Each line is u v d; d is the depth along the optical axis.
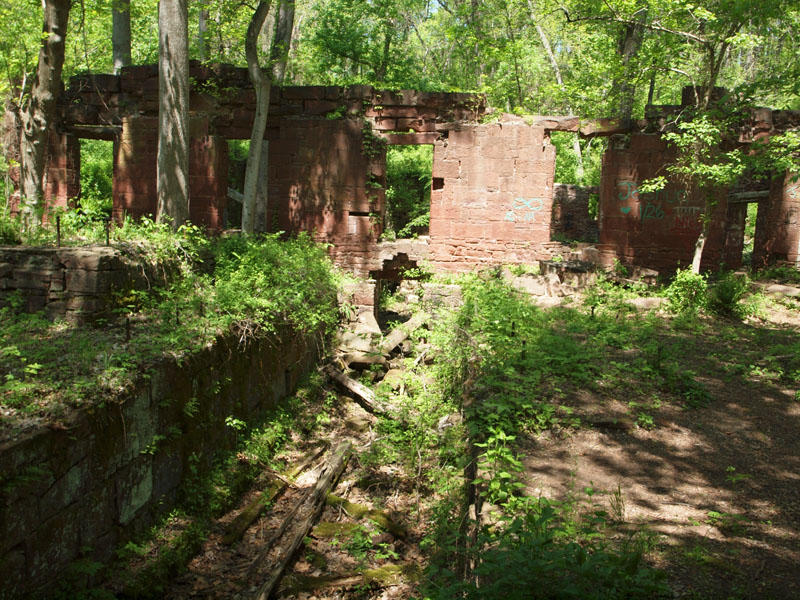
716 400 7.75
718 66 13.72
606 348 9.71
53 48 10.75
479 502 5.36
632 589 3.63
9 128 15.89
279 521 7.36
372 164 15.66
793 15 15.15
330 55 22.23
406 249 15.94
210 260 11.00
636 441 6.55
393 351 12.86
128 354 6.41
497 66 23.73
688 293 12.88
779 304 13.70
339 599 6.07
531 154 15.52
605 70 18.34
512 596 3.43
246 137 15.74
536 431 6.73
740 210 20.52
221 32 17.05
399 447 9.11
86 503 5.31
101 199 20.36
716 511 5.06
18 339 6.71
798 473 5.83
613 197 15.97
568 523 4.59
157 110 15.85
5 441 4.55
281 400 10.11
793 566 4.20
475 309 11.16
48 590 4.86
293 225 15.87
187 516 6.79
